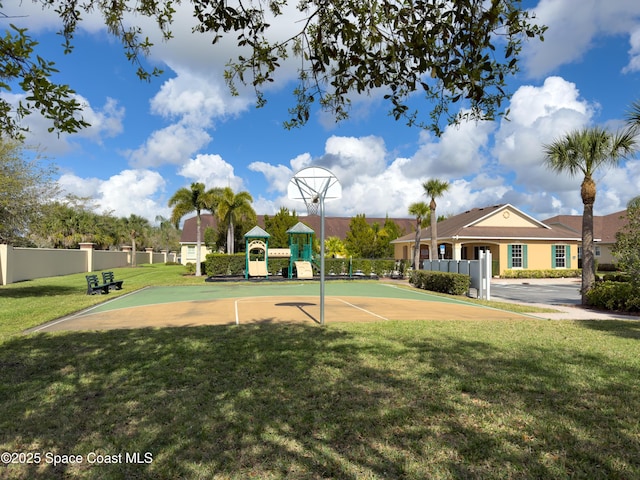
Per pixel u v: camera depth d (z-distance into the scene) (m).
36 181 16.70
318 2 3.60
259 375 5.49
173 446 3.57
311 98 4.16
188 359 6.30
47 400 4.65
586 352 6.73
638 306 11.90
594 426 3.95
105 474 3.17
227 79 4.13
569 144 13.66
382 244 38.72
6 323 9.79
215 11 3.76
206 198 29.62
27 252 26.23
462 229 30.59
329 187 17.47
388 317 10.94
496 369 5.70
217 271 28.48
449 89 3.27
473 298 16.47
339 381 5.20
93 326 9.45
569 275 30.16
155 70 4.42
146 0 4.02
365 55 3.46
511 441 3.65
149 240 66.88
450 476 3.11
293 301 14.95
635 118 11.93
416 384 5.08
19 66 3.44
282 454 3.43
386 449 3.51
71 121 3.71
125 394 4.80
